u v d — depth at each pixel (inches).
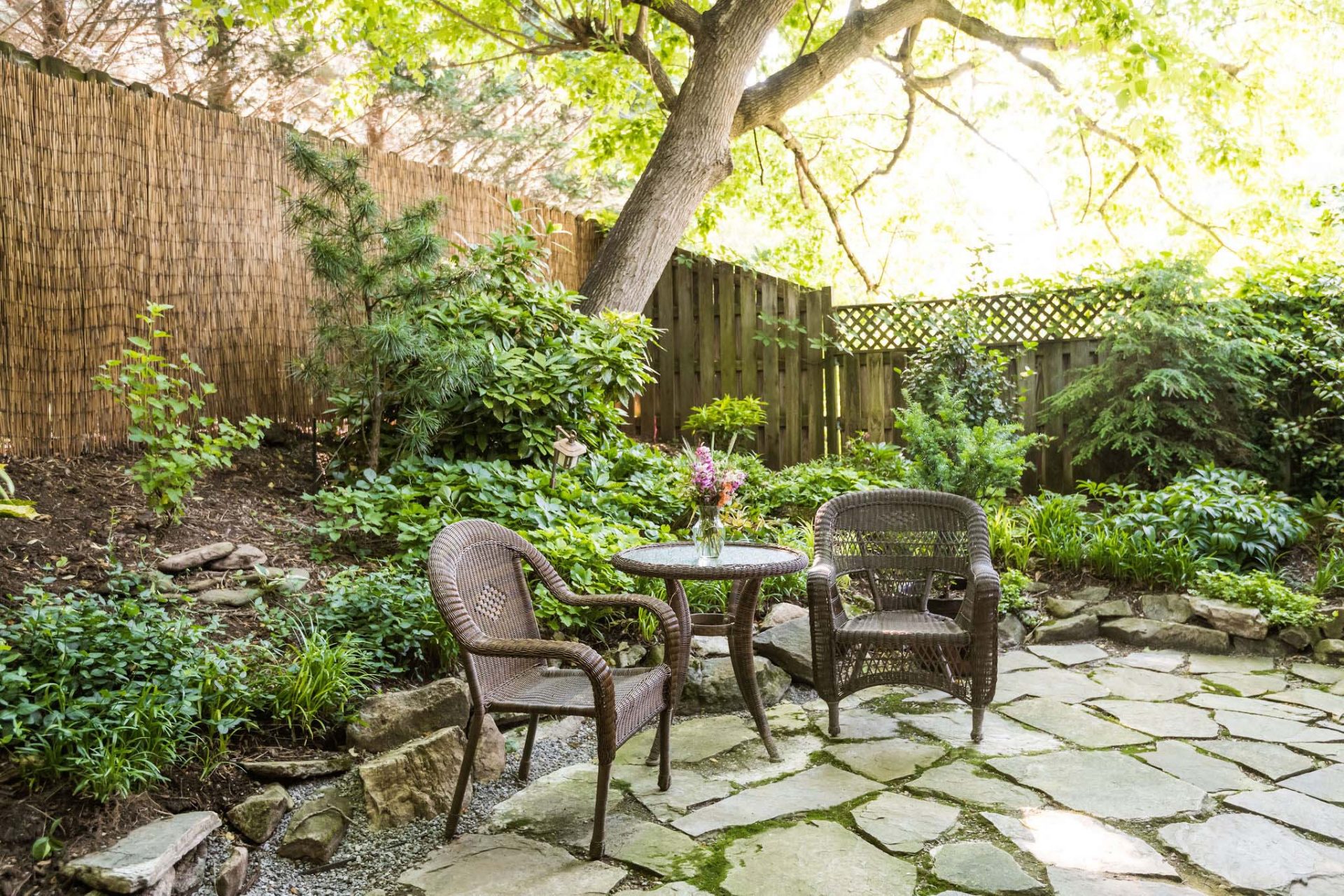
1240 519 197.6
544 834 99.7
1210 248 351.9
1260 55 326.3
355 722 110.5
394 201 234.8
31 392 155.9
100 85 168.6
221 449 183.9
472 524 110.0
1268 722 134.0
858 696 152.3
